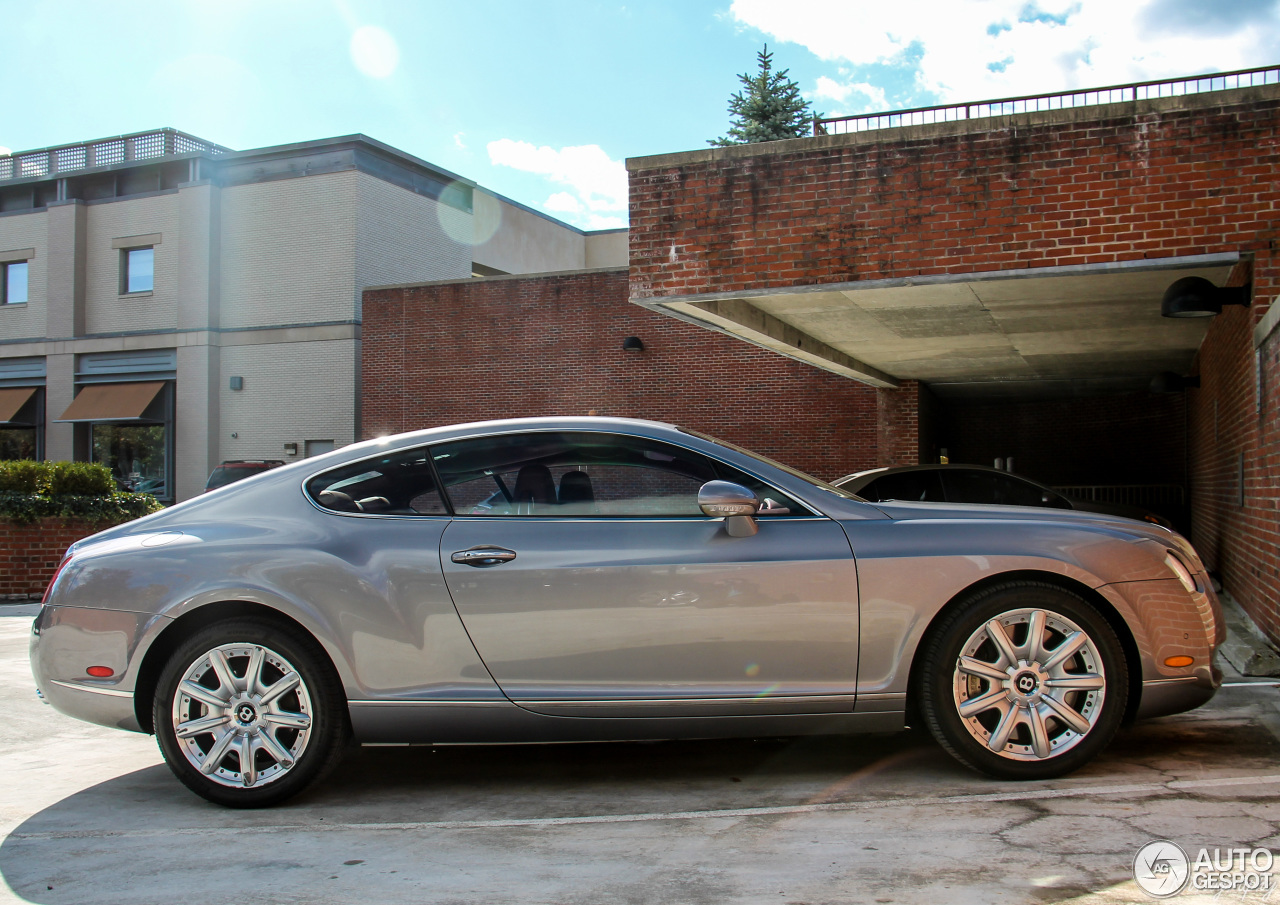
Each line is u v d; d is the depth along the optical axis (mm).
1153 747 4309
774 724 3873
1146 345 13336
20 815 3908
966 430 23500
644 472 4070
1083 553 3885
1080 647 3840
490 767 4438
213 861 3291
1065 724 3887
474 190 32250
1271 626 6758
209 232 28312
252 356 28000
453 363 23156
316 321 27297
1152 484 21266
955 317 11016
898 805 3615
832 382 20188
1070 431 22656
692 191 8953
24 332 30828
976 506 4152
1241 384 8406
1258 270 7387
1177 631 3912
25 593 12625
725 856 3156
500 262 33844
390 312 23734
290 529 4004
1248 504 7961
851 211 8492
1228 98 7469
